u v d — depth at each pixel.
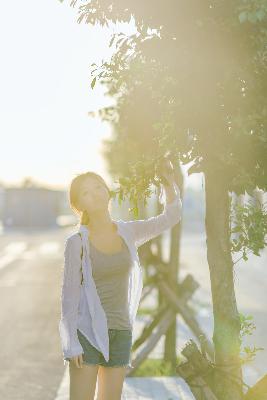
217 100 4.64
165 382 8.45
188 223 62.62
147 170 4.91
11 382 9.09
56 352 11.01
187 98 4.64
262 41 4.43
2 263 28.52
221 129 4.70
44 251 35.03
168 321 9.38
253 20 4.16
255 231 4.90
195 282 9.71
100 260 4.53
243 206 4.95
